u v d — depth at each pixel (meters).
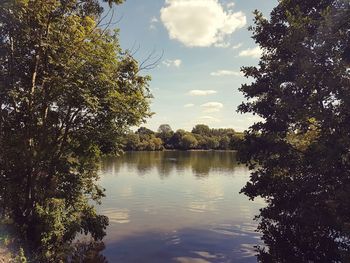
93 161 18.84
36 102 16.61
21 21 15.57
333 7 13.17
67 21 16.94
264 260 15.01
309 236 13.62
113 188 45.25
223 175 61.66
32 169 17.16
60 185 17.36
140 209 32.38
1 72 16.09
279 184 14.48
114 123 17.66
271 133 14.89
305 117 13.11
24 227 16.50
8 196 17.03
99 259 18.59
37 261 14.81
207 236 23.81
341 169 12.80
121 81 18.50
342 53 12.77
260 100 15.83
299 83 12.91
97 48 16.80
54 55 16.81
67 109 17.83
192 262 18.94
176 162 92.00
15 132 17.00
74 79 15.85
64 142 17.80
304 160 13.74
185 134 171.88
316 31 13.53
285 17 15.41
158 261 18.91
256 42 16.00
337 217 12.30
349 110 12.37
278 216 14.45
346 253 11.91
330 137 12.66
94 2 19.22
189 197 39.00
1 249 14.28
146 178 56.59
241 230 25.36
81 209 18.28
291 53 14.41
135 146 153.50
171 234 24.16
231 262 18.97
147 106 18.73
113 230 24.86
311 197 13.45
